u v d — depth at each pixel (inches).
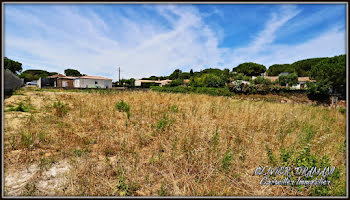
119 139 125.3
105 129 148.9
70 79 1124.5
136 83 1908.2
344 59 589.0
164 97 356.5
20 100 213.5
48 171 85.3
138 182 82.7
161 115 202.7
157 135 138.8
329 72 611.5
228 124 165.9
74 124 153.6
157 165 97.3
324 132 174.4
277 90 749.3
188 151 108.5
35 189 72.7
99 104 236.2
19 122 140.3
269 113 237.8
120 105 228.1
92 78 1164.5
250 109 254.5
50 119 157.4
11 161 89.6
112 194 73.7
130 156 105.3
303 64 1635.1
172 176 86.3
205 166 95.5
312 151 123.1
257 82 840.3
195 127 154.7
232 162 98.5
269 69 2018.9
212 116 214.2
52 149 107.0
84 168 87.7
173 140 125.9
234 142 128.9
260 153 114.7
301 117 228.5
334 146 134.0
